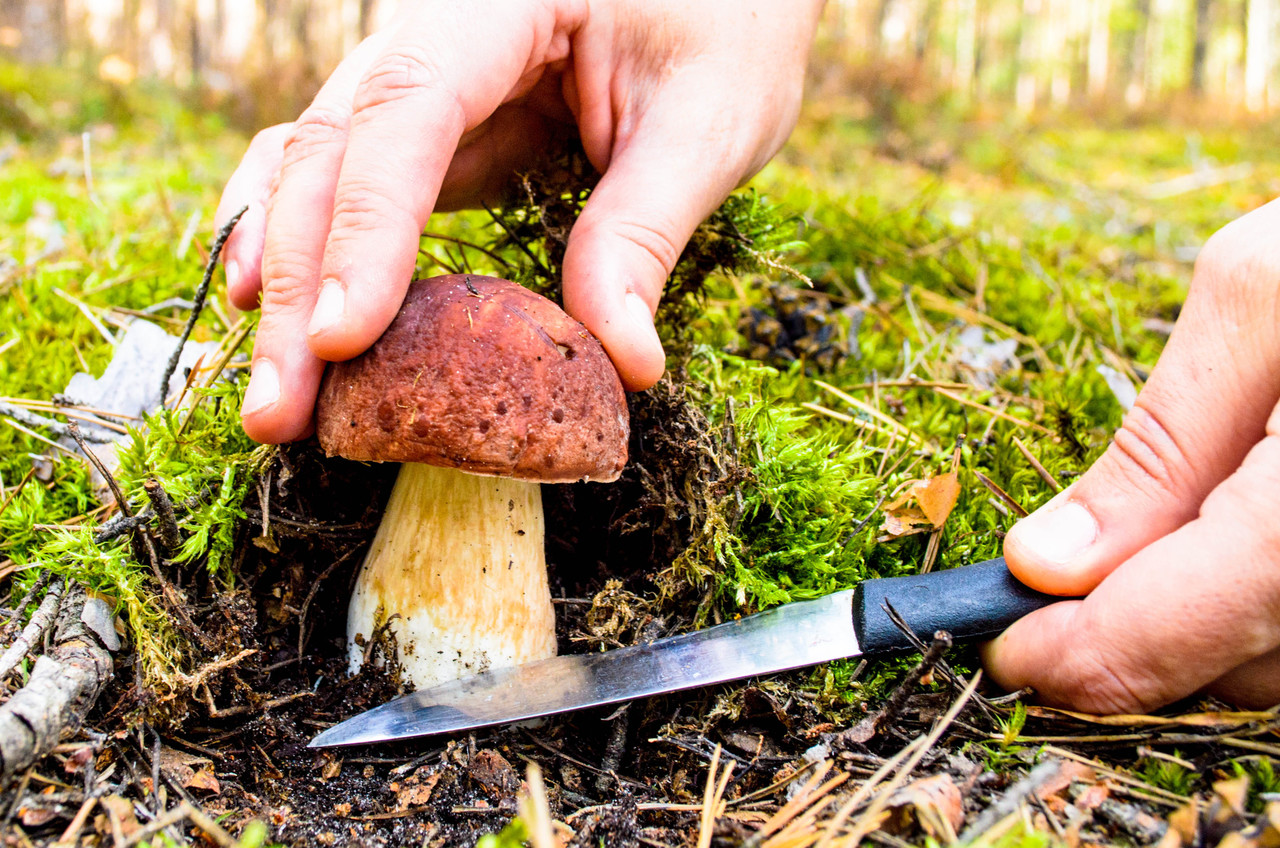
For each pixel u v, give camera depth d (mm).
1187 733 201
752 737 219
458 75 209
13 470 266
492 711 213
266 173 259
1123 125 1917
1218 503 188
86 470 260
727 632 219
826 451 258
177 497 229
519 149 271
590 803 209
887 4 2762
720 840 187
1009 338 382
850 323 370
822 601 219
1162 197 996
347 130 220
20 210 470
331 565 238
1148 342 393
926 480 248
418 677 221
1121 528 202
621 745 217
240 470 233
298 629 238
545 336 207
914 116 1473
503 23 218
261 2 2146
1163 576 189
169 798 197
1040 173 1144
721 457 242
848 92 1538
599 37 241
